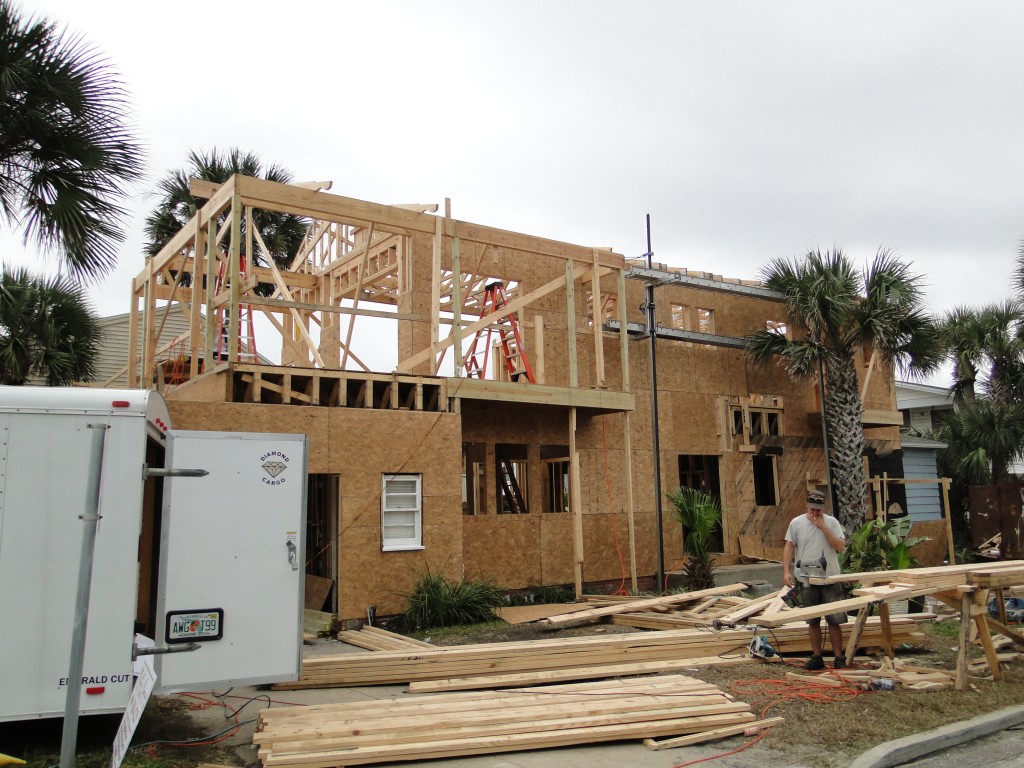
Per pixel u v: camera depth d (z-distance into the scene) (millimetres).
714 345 18703
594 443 16188
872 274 18625
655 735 6219
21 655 5398
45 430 5641
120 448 5754
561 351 16312
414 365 13391
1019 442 22938
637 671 8273
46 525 5551
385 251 15969
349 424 11727
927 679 7902
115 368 23406
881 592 7652
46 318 14500
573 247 14883
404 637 10102
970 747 6324
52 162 8836
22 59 8242
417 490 12211
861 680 7707
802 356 18266
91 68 8781
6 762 5078
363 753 5543
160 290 15695
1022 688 7672
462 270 15312
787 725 6535
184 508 6035
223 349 17781
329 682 7867
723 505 18312
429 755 5695
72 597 5535
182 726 6469
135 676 5566
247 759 5695
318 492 13930
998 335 23906
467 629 11227
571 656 8578
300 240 23094
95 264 9398
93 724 6215
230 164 22438
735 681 7848
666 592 14789
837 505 19625
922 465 24172
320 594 12133
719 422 18609
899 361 19797
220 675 5984
